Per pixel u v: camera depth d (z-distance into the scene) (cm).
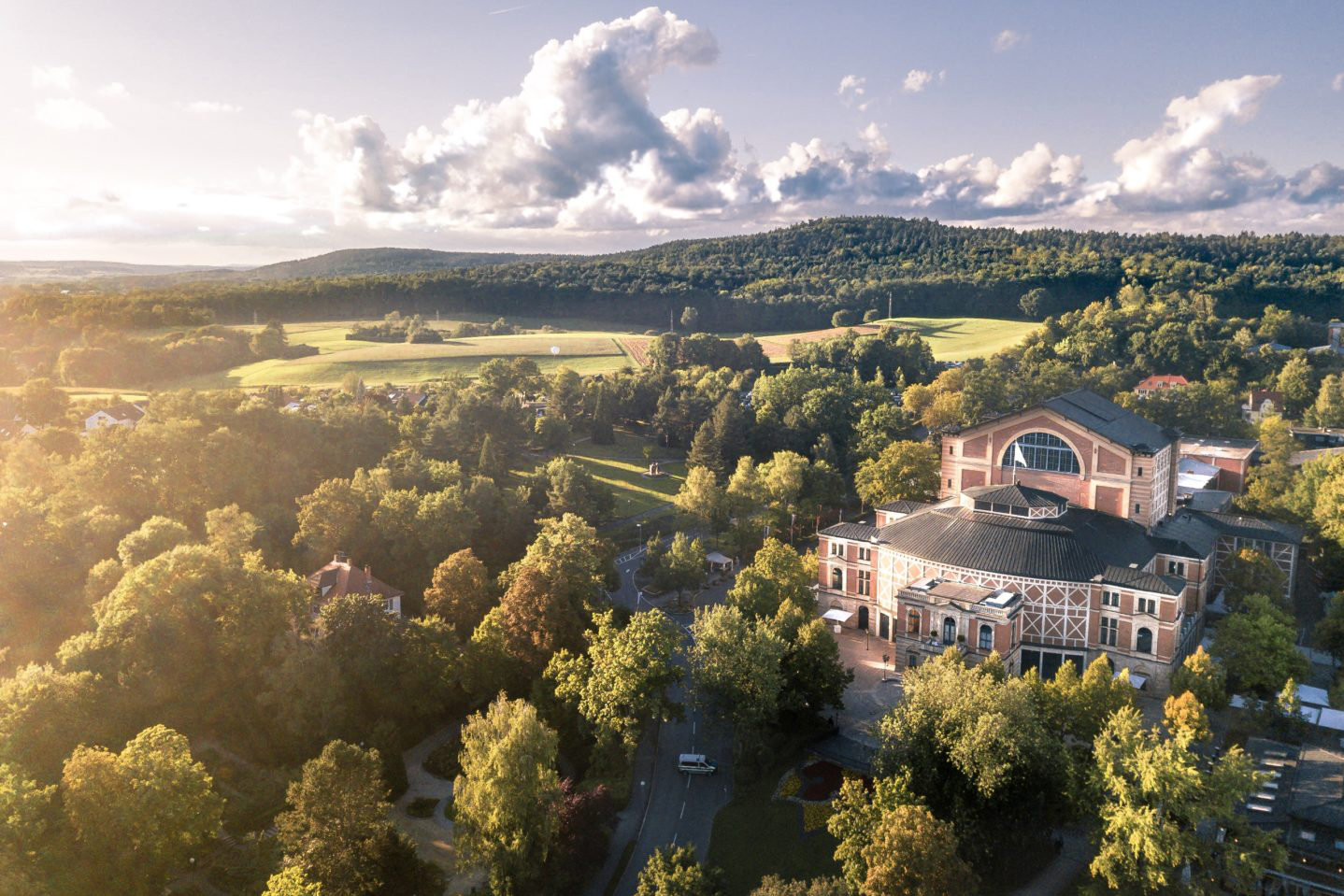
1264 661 10200
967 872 6631
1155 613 10875
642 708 9594
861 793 7556
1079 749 8181
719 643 9756
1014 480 13862
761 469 18988
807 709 10319
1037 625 11506
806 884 7538
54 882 7288
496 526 15712
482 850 7788
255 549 13612
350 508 14275
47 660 10706
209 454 14950
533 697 10625
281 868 7788
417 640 10900
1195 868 7312
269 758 9781
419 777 10025
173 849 7694
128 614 9844
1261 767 8394
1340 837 7225
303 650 10088
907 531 13138
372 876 7525
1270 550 13550
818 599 14100
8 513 11781
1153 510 13175
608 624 10431
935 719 8131
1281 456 19812
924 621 11644
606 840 8488
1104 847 7100
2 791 7100
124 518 13825
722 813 9169
